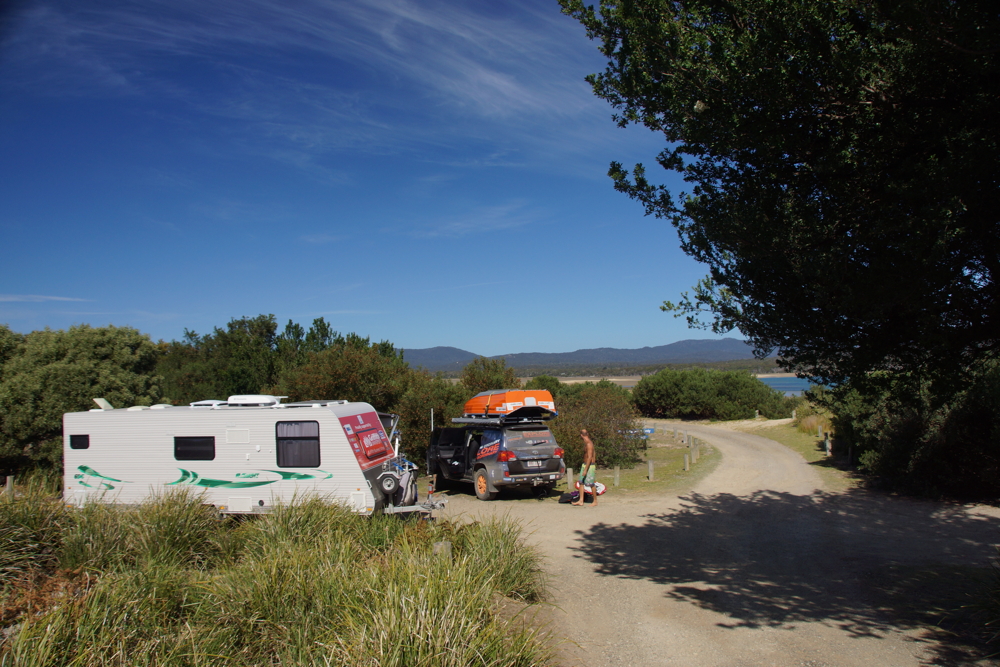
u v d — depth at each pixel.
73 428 10.33
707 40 5.77
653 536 10.41
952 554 8.85
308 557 5.75
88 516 6.92
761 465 18.97
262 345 34.22
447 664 3.90
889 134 5.06
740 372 40.50
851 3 4.92
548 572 8.09
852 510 12.37
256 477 9.84
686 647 5.50
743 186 6.07
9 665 3.86
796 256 5.36
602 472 18.88
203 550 7.04
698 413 40.72
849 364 5.66
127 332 18.45
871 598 6.94
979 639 5.48
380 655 3.83
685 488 15.42
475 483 14.20
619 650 5.44
